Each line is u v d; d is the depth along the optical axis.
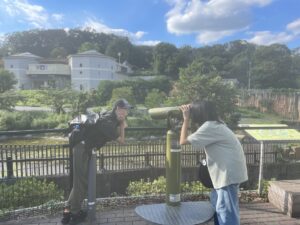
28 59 80.19
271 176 10.69
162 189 4.77
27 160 8.75
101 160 9.59
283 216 3.82
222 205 2.92
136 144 10.74
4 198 4.32
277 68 84.75
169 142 3.39
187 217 3.14
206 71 29.73
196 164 10.12
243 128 4.57
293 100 43.12
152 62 106.88
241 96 49.84
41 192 4.54
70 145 3.53
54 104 32.50
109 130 3.36
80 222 3.55
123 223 3.58
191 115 3.13
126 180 9.59
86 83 74.44
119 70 86.69
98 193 9.15
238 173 2.91
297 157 11.31
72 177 3.72
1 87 54.88
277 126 4.66
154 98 31.73
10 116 27.69
